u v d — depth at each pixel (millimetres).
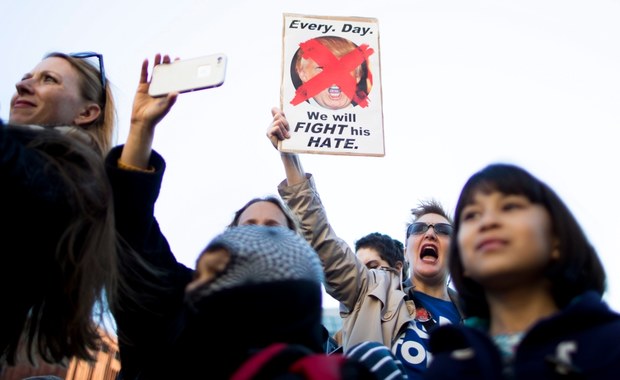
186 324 1471
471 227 1422
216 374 1312
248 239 1431
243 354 1295
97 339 1789
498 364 1177
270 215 2557
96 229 1562
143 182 1697
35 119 2010
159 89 1748
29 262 1419
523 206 1388
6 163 1262
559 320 1166
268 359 1172
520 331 1347
